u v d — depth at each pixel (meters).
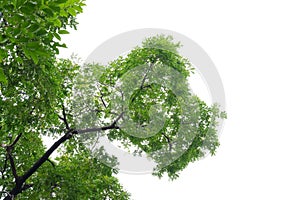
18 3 4.50
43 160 11.80
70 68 11.91
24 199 12.22
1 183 12.45
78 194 12.03
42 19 5.46
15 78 9.45
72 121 11.79
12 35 4.56
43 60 8.82
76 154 12.54
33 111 11.21
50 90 10.08
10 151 11.89
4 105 10.40
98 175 12.95
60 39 5.57
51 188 12.20
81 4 5.86
